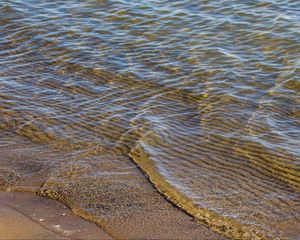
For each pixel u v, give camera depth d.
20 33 15.73
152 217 8.63
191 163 10.18
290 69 13.52
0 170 9.84
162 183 9.55
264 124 11.38
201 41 14.99
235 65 13.75
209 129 11.23
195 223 8.53
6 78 13.35
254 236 8.27
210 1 17.28
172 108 12.05
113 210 8.78
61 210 8.74
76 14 16.77
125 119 11.61
